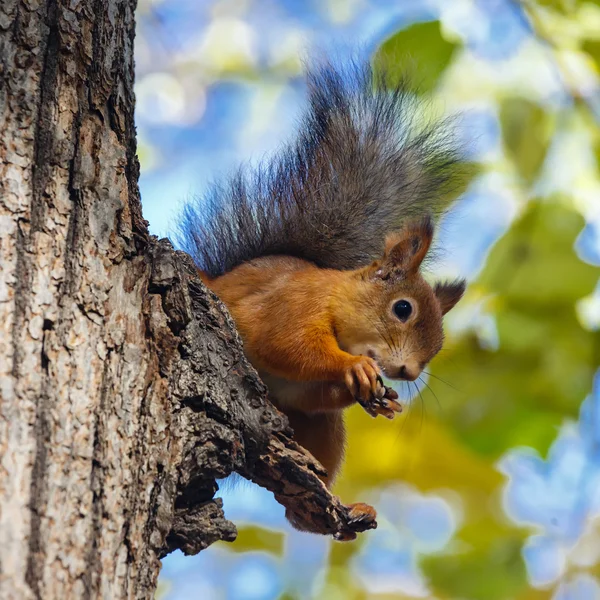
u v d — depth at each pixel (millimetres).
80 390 5438
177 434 6176
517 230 12664
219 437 6414
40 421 5160
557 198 12836
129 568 5293
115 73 6730
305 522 8211
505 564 13766
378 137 11188
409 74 12078
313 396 9375
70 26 6508
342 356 8977
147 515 5648
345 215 10875
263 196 10789
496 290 12680
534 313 12812
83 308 5750
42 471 5023
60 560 4824
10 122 6047
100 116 6504
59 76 6359
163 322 6324
